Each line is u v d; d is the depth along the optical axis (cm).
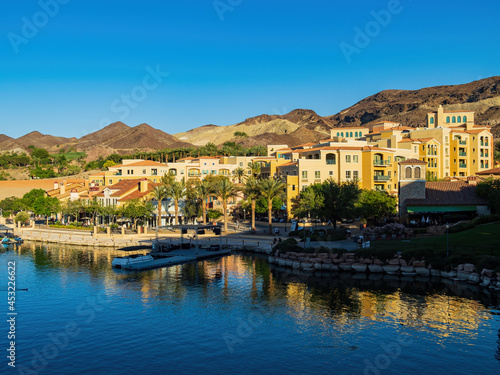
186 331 4306
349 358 3659
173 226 8888
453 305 4856
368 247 6962
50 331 4344
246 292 5650
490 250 6097
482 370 3406
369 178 12962
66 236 11125
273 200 12706
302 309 4906
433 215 9531
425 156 14688
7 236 11462
